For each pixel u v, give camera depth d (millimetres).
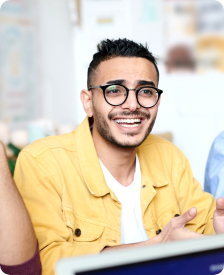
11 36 2777
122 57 1016
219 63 2977
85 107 1128
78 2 2953
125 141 1015
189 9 2920
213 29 2928
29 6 2842
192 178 1297
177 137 3059
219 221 806
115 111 1002
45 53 2939
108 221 1021
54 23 2973
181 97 3025
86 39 3033
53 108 3012
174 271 380
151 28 2973
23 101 2863
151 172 1203
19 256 739
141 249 385
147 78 1018
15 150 1712
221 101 3012
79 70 3088
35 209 936
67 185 1023
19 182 990
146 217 1122
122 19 2988
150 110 1034
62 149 1060
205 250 399
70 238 959
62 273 353
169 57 2996
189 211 776
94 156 1063
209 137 3047
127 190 1118
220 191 1209
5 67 2730
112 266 365
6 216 738
